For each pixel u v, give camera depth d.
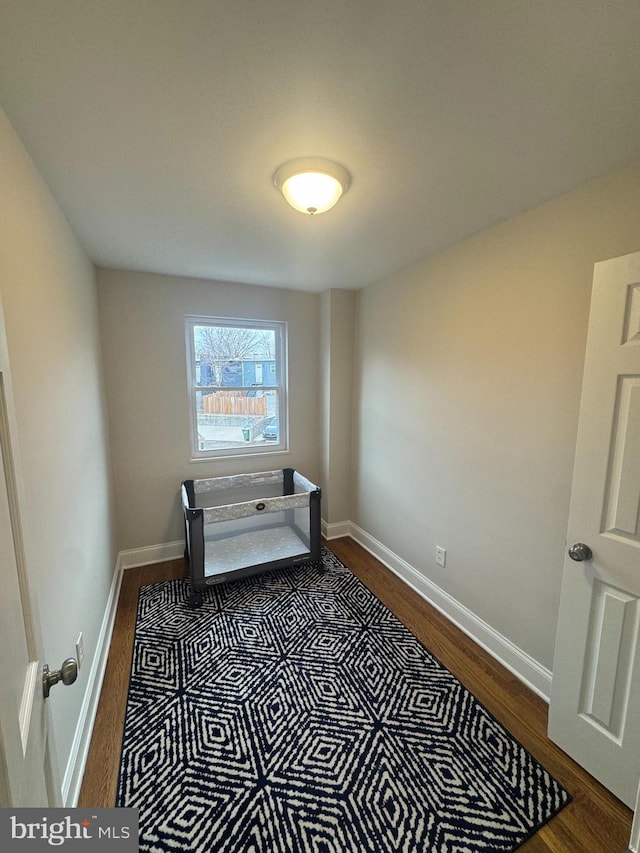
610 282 1.22
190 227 1.84
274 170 1.35
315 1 0.75
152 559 2.90
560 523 1.60
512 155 1.27
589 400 1.30
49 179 1.38
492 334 1.87
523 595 1.77
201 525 2.33
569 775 1.33
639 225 1.30
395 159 1.29
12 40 0.82
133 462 2.78
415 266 2.38
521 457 1.75
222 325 3.02
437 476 2.30
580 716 1.35
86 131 1.13
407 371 2.53
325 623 2.16
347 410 3.28
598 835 1.15
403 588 2.55
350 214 1.71
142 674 1.78
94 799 1.24
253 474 3.16
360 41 0.84
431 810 1.21
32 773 0.67
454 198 1.55
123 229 1.85
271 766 1.35
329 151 1.25
